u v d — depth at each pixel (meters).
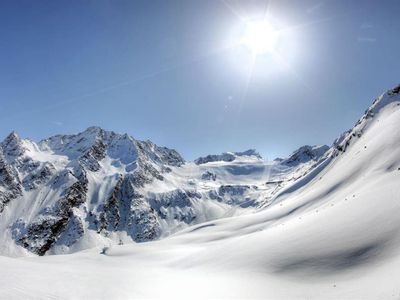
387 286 25.17
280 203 145.88
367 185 61.00
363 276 29.30
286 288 31.53
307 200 98.94
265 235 54.12
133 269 59.75
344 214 44.62
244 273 38.81
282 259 39.00
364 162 85.62
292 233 47.16
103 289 31.34
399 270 26.88
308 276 33.28
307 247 39.50
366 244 34.38
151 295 31.77
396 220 35.69
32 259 88.19
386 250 31.89
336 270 32.50
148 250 107.12
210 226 138.50
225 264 46.16
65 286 30.00
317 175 151.50
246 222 119.06
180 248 103.06
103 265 75.50
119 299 28.73
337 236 38.94
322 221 46.28
